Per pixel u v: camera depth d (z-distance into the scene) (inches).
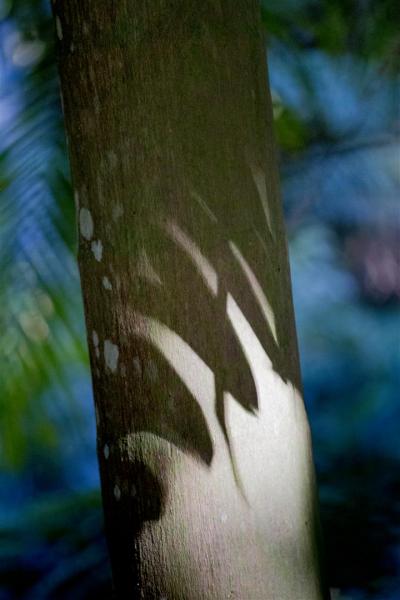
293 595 54.4
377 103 110.0
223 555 53.5
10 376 87.9
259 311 54.1
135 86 53.3
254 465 53.8
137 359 53.6
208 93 53.4
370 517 89.8
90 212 54.2
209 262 53.3
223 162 53.6
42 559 90.1
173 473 53.5
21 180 84.3
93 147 53.9
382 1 93.6
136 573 54.2
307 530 55.1
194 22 53.4
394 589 79.4
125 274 53.6
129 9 53.3
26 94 83.4
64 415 98.6
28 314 87.9
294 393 55.3
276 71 101.9
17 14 83.9
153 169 53.2
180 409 53.4
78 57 54.0
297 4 94.0
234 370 53.6
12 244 85.7
